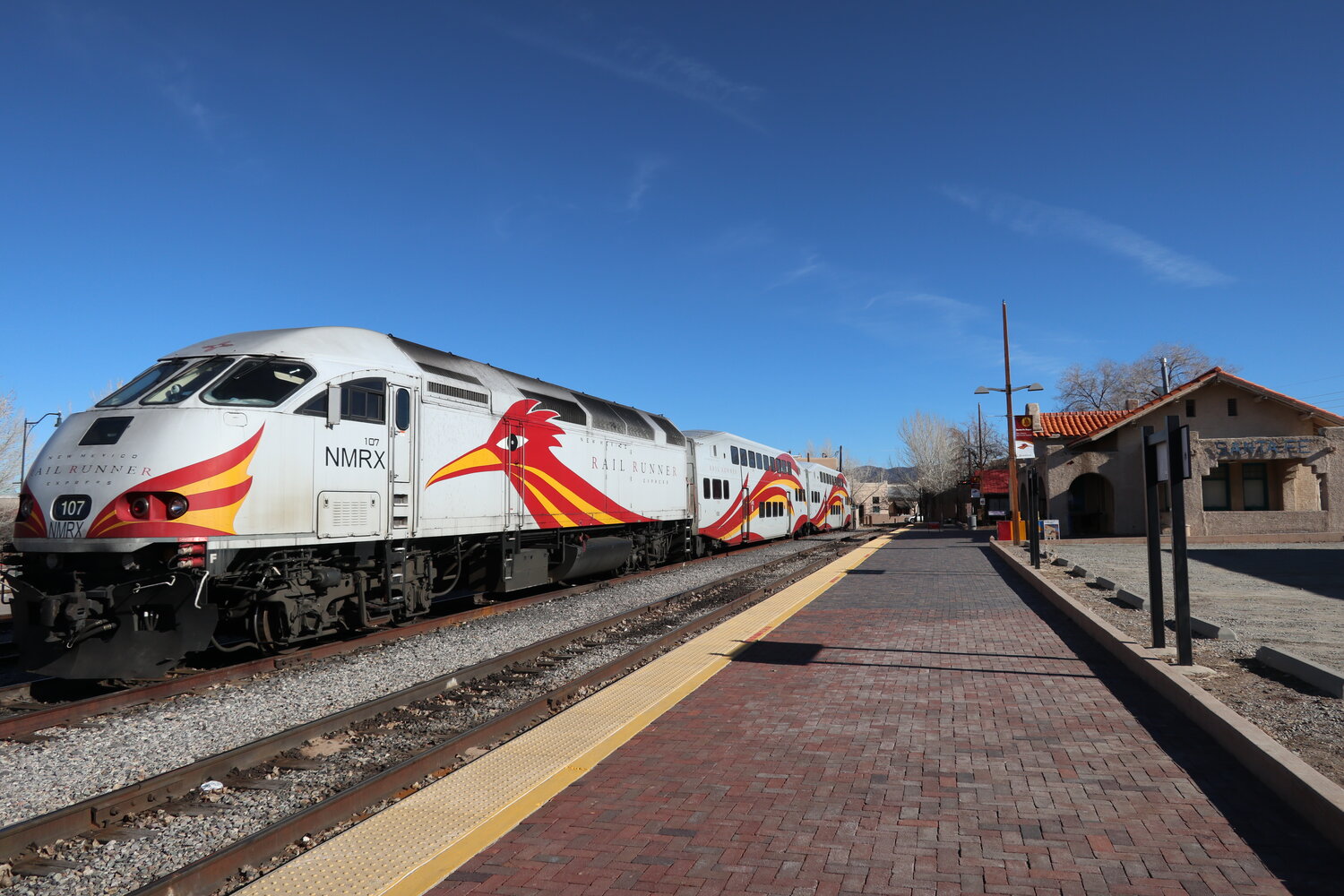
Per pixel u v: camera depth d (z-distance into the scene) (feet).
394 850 13.66
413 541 39.32
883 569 67.21
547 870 12.86
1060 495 102.58
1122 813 14.74
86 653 26.68
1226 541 90.63
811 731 20.15
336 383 33.40
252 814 16.75
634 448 65.46
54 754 20.63
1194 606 40.22
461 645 35.27
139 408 28.68
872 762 17.71
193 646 27.81
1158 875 12.33
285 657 31.19
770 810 15.15
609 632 39.45
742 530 100.32
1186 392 95.61
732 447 97.55
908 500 295.28
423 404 38.68
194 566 27.37
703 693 24.36
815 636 33.94
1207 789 15.83
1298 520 90.27
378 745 21.53
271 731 22.94
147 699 26.02
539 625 41.27
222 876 13.35
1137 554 76.89
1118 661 28.02
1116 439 105.19
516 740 19.74
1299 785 14.49
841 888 12.08
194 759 20.54
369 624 36.52
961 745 18.84
